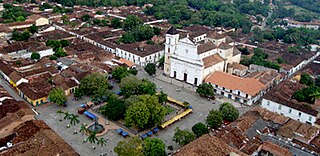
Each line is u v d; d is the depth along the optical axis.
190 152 96.69
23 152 95.50
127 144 96.56
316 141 114.06
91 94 149.62
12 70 160.25
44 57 186.25
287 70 193.75
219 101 153.00
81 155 105.94
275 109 142.75
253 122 120.81
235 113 128.50
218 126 125.12
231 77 160.88
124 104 128.12
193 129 117.44
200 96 157.00
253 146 105.44
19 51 192.12
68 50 199.62
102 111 132.88
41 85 148.38
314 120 131.62
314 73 189.50
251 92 150.62
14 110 118.69
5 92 136.88
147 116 118.19
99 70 166.75
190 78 169.38
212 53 177.88
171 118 131.75
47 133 104.12
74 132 118.69
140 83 143.12
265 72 176.50
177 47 171.88
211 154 97.19
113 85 162.38
